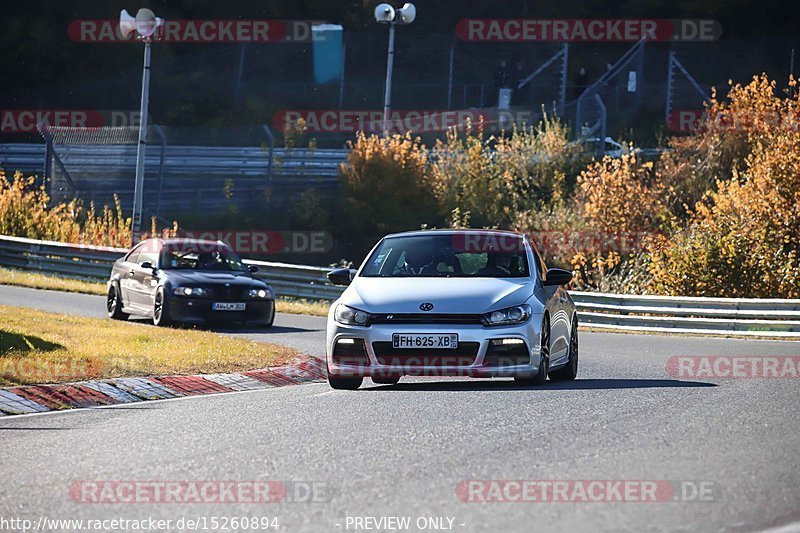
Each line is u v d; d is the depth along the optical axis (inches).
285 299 4384.8
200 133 7436.0
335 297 4328.3
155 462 1077.1
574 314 1977.1
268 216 6943.9
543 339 1732.3
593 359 2395.4
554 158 7194.9
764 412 1427.2
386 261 1850.4
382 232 6958.7
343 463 1062.4
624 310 3754.9
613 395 1593.3
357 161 7003.0
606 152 7406.5
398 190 6983.3
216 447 1159.0
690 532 799.1
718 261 4539.9
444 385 1770.4
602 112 7568.9
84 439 1217.4
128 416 1405.0
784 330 3474.4
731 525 818.8
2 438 1229.1
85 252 4773.6
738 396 1600.6
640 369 2151.8
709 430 1264.8
